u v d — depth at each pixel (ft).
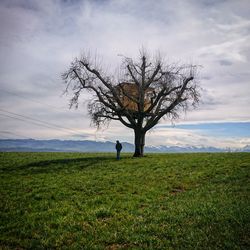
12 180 102.01
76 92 170.71
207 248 43.42
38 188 88.74
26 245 47.52
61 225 56.08
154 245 45.98
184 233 49.52
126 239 48.52
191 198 72.90
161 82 169.78
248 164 114.32
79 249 45.42
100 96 170.09
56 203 71.72
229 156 144.66
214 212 58.80
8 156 177.78
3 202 74.23
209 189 81.82
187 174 103.55
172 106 168.96
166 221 56.08
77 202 72.13
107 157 167.84
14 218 61.31
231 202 65.92
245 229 49.14
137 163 134.82
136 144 172.45
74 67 170.81
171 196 76.64
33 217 61.36
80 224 56.18
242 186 81.87
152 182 93.91
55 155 189.78
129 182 94.63
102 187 88.43
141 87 173.88
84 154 204.13
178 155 168.45
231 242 44.68
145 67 177.17
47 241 48.47
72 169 123.54
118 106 175.32
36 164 140.36
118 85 174.91
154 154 192.03
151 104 171.73
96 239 49.08
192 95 171.01
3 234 52.60
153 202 71.05
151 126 172.14
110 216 61.46
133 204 68.80
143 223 55.77
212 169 109.29
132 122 171.53
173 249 44.11
